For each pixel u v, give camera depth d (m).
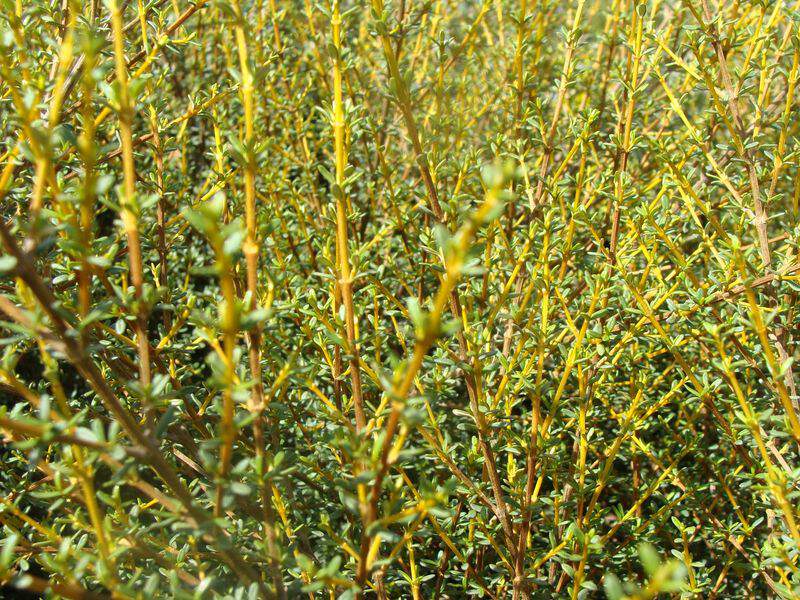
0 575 0.22
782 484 0.28
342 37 0.28
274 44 0.63
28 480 0.35
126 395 0.34
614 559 0.41
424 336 0.20
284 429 0.41
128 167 0.23
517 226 0.44
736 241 0.32
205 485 0.32
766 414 0.29
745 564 0.36
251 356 0.25
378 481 0.23
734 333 0.36
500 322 0.43
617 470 0.49
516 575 0.34
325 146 0.59
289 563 0.30
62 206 0.24
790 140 0.50
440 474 0.43
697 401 0.40
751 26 0.38
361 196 0.60
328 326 0.33
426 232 0.34
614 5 0.51
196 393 0.39
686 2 0.36
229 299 0.20
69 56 0.22
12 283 0.33
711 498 0.44
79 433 0.22
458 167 0.37
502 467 0.40
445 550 0.39
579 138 0.38
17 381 0.24
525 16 0.42
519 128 0.44
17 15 0.29
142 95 0.42
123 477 0.23
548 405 0.36
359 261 0.30
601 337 0.36
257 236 0.24
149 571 0.32
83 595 0.23
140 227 0.33
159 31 0.33
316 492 0.40
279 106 0.57
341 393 0.35
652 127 0.59
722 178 0.37
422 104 0.55
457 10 0.70
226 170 0.45
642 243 0.36
